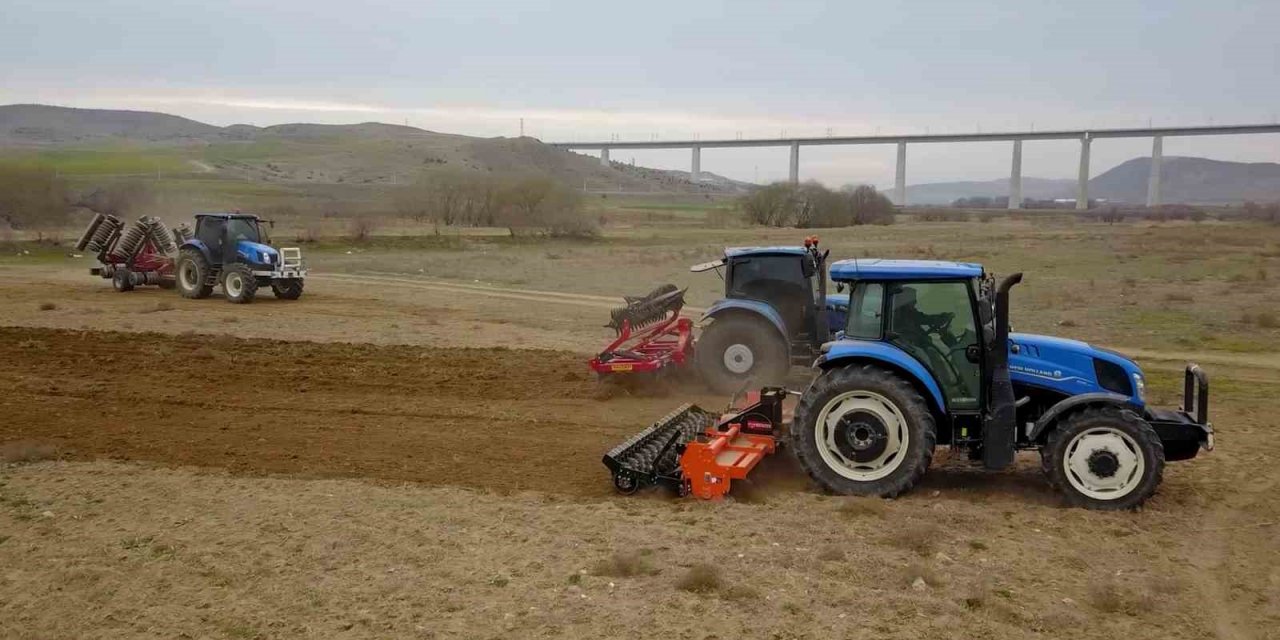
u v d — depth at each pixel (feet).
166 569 21.45
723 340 42.22
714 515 25.25
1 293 82.43
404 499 26.68
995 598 19.79
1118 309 70.13
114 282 85.97
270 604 19.66
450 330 62.18
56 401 40.01
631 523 24.56
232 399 40.83
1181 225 221.25
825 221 219.20
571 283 94.79
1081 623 18.71
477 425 36.68
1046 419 26.09
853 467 27.07
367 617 18.97
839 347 27.37
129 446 33.06
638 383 43.39
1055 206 542.98
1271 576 21.54
